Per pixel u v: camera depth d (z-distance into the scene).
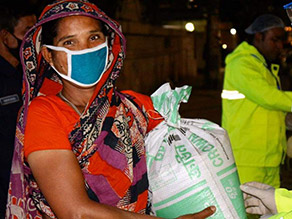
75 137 1.75
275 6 11.35
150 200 2.02
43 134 1.70
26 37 1.84
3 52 2.85
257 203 2.16
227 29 19.75
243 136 3.79
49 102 1.78
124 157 1.85
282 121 3.86
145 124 2.01
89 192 1.78
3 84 2.79
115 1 10.48
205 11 17.16
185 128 2.11
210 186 1.97
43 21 1.78
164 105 2.10
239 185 2.07
